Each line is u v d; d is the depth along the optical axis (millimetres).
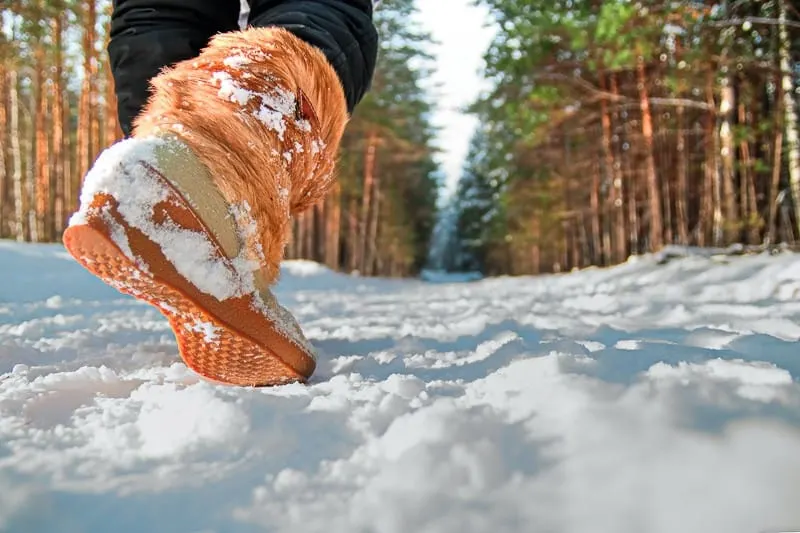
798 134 7832
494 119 15500
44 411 884
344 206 28000
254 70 1257
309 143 1333
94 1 14359
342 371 1281
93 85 16203
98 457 698
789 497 493
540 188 22062
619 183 15664
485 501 547
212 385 951
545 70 11641
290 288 8461
